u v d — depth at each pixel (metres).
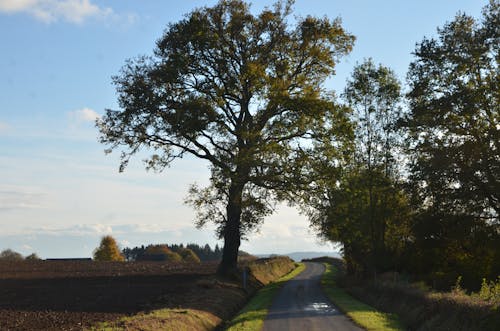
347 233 48.81
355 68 47.34
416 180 42.91
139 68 42.28
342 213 47.59
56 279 49.09
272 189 42.12
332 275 74.56
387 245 47.19
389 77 46.69
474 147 40.28
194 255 163.12
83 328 21.02
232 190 42.69
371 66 47.00
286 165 41.31
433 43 43.81
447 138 42.47
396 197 46.38
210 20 43.00
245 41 43.50
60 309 28.12
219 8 43.06
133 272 58.41
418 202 43.59
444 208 42.06
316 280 61.22
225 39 42.72
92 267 69.75
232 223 44.91
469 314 17.91
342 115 43.41
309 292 42.03
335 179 43.41
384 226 46.97
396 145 46.09
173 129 41.12
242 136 40.47
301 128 43.19
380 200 46.72
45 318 24.52
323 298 36.34
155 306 28.52
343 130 43.47
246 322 23.08
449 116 41.97
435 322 19.61
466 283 38.62
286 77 44.81
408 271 44.91
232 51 43.12
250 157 39.75
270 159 41.03
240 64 43.47
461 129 42.22
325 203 48.00
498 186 39.25
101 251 127.56
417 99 44.22
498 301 18.02
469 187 41.00
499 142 40.09
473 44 42.00
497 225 41.41
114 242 129.12
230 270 45.00
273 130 42.78
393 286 30.67
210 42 41.50
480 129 41.44
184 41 41.81
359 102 47.00
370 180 46.00
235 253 45.50
